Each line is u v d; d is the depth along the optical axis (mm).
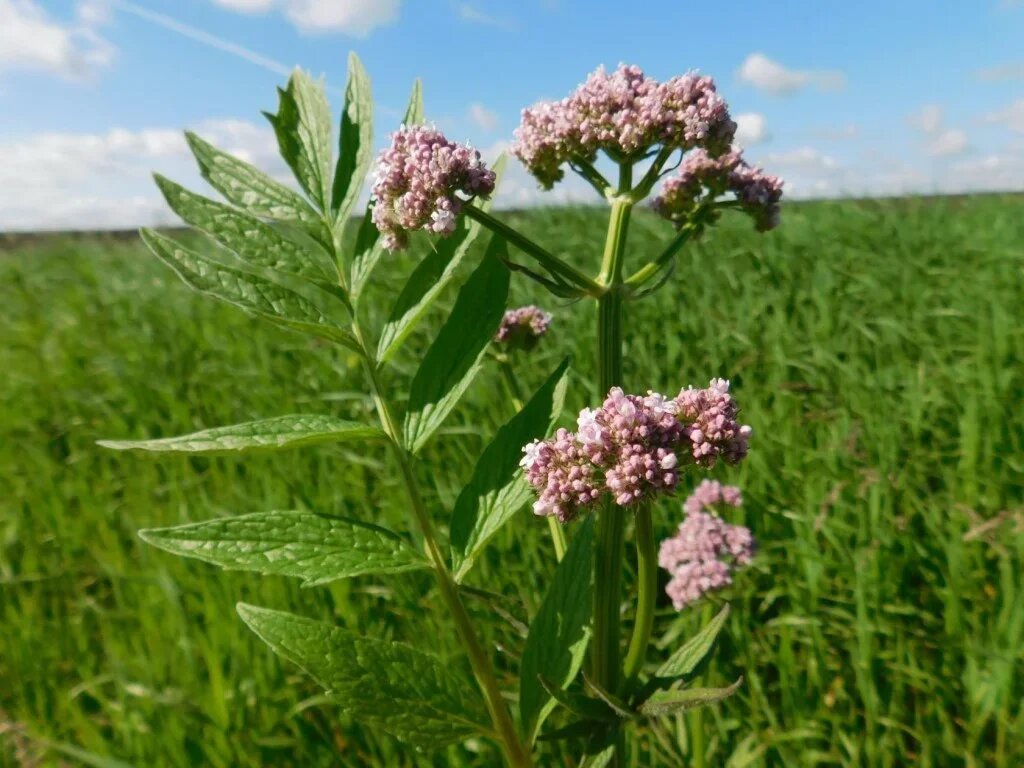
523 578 299
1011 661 225
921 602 282
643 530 148
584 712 141
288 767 248
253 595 294
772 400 406
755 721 235
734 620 269
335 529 138
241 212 148
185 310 654
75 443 477
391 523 333
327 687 129
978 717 226
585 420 143
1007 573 254
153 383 510
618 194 169
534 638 149
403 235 157
